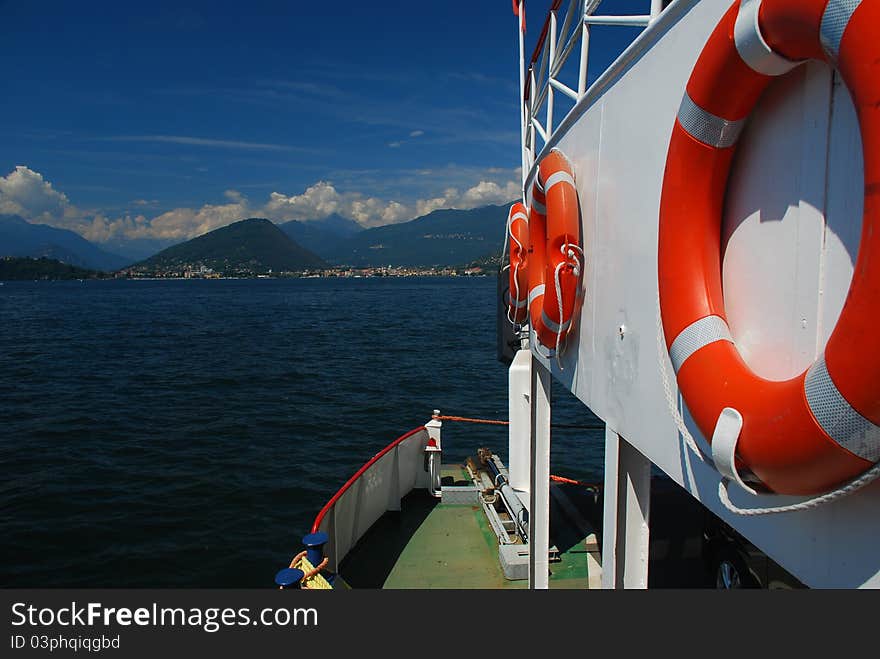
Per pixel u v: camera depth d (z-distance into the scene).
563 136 3.51
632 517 2.65
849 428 1.11
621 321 2.51
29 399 19.56
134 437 15.14
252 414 17.62
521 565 6.00
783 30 1.29
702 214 1.71
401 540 6.94
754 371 1.61
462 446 14.31
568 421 16.92
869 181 1.06
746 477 1.49
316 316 55.53
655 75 2.11
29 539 9.58
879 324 1.03
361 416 17.55
